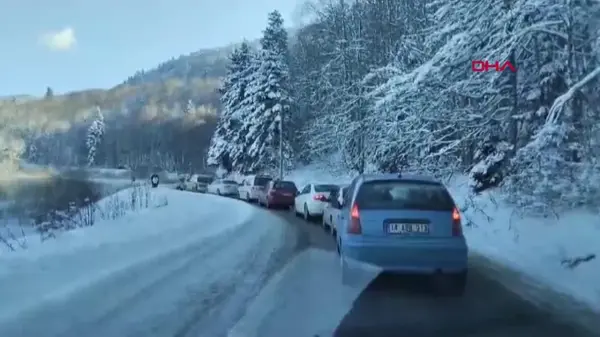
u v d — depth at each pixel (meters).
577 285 8.21
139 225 16.52
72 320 6.14
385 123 22.80
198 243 12.58
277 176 55.16
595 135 14.07
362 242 7.97
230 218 20.08
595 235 10.77
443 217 8.06
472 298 7.61
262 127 56.16
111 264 9.44
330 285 8.39
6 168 37.59
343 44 40.28
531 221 13.56
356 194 8.40
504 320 6.49
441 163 23.50
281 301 7.35
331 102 39.59
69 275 8.42
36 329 5.78
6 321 5.98
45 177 32.00
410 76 19.73
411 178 8.52
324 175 45.97
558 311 6.87
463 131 21.52
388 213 8.07
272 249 12.41
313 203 20.78
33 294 7.19
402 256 7.90
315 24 49.09
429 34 22.06
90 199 22.42
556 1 15.02
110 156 135.38
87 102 153.38
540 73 18.22
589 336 5.89
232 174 60.47
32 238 14.51
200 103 153.00
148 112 149.00
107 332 5.81
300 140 55.84
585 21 15.08
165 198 30.97
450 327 6.20
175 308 6.84
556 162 14.00
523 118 18.66
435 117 21.30
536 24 15.00
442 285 8.43
